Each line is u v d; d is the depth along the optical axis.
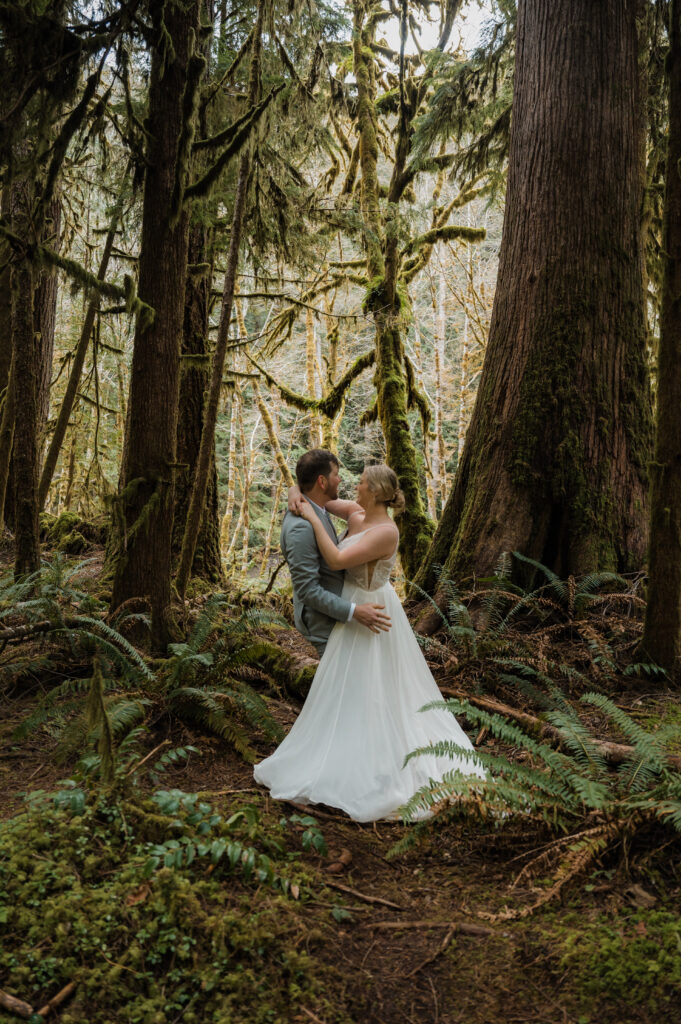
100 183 8.14
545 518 5.59
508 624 5.21
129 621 4.75
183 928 2.44
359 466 22.30
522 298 5.87
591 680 4.52
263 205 6.92
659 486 4.31
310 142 8.02
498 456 5.74
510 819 3.06
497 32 8.07
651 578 4.46
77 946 2.34
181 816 2.95
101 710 2.92
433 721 3.62
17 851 2.67
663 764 3.14
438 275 16.66
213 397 5.34
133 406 4.86
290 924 2.53
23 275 4.79
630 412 5.70
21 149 5.97
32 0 4.67
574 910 2.64
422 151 8.60
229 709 4.06
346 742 3.37
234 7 7.36
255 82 5.33
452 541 5.91
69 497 13.37
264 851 2.91
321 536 3.50
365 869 2.96
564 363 5.66
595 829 2.81
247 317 19.38
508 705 4.36
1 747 3.70
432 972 2.42
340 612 3.42
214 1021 2.19
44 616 4.77
